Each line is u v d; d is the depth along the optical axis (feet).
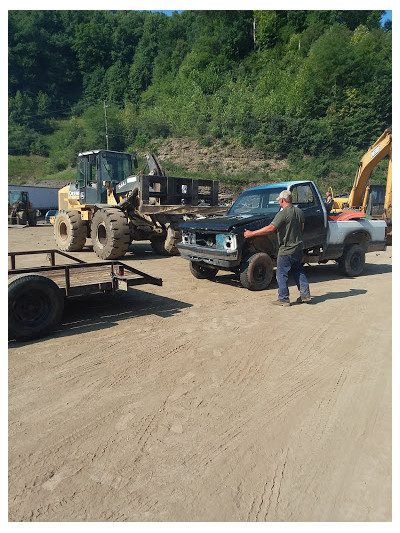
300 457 7.77
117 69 338.75
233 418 9.11
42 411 9.36
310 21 233.76
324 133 151.43
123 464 7.53
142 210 31.17
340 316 17.01
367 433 8.57
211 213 34.76
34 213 90.63
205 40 242.37
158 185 35.45
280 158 149.18
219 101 179.22
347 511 6.46
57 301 14.65
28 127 299.99
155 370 11.61
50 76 364.79
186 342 13.91
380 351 13.14
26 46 351.87
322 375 11.35
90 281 16.57
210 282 24.17
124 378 11.08
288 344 13.75
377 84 160.97
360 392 10.36
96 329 15.33
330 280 24.99
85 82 363.76
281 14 234.58
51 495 6.75
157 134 175.42
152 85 292.40
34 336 14.05
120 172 37.65
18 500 6.63
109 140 204.23
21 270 14.47
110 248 30.37
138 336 14.52
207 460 7.65
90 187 37.68
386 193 43.75
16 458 7.68
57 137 283.59
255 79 209.46
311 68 180.55
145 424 8.86
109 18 416.46
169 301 19.61
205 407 9.58
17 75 348.59
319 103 165.27
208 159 147.43
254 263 20.72
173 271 27.91
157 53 327.67
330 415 9.27
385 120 157.38
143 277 16.74
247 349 13.28
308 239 22.74
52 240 53.31
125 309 18.19
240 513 6.37
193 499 6.66
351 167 141.49
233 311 17.78
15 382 10.80
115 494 6.77
